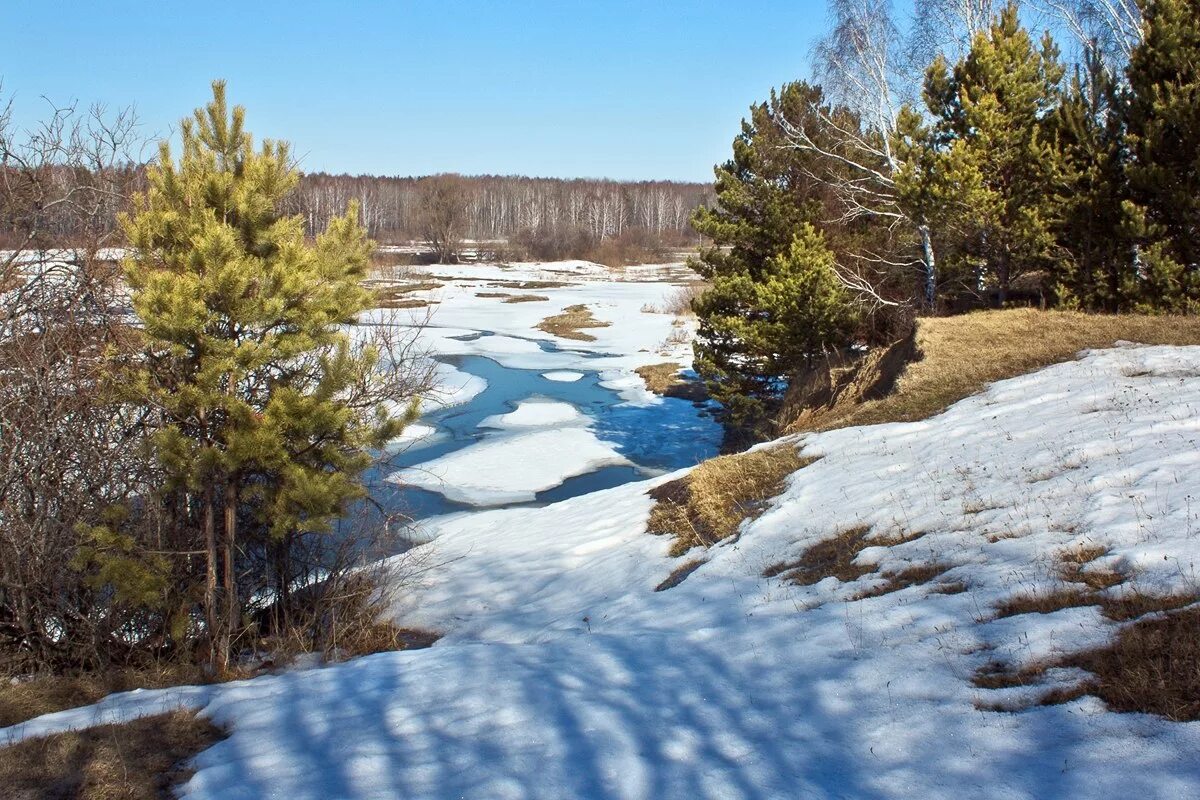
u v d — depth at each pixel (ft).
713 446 77.10
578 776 15.94
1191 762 13.12
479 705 20.10
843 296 65.72
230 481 29.68
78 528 26.96
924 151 60.64
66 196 30.91
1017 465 31.83
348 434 30.17
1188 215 50.29
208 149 29.04
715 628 24.97
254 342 28.22
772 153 71.36
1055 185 56.24
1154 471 26.66
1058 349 47.91
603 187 467.52
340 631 33.99
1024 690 16.63
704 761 16.14
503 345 136.56
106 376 27.99
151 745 19.76
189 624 29.89
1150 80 52.54
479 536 49.93
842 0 76.33
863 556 27.73
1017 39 59.31
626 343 137.39
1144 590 19.15
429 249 342.23
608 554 40.37
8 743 19.89
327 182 358.84
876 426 44.09
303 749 18.31
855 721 16.98
